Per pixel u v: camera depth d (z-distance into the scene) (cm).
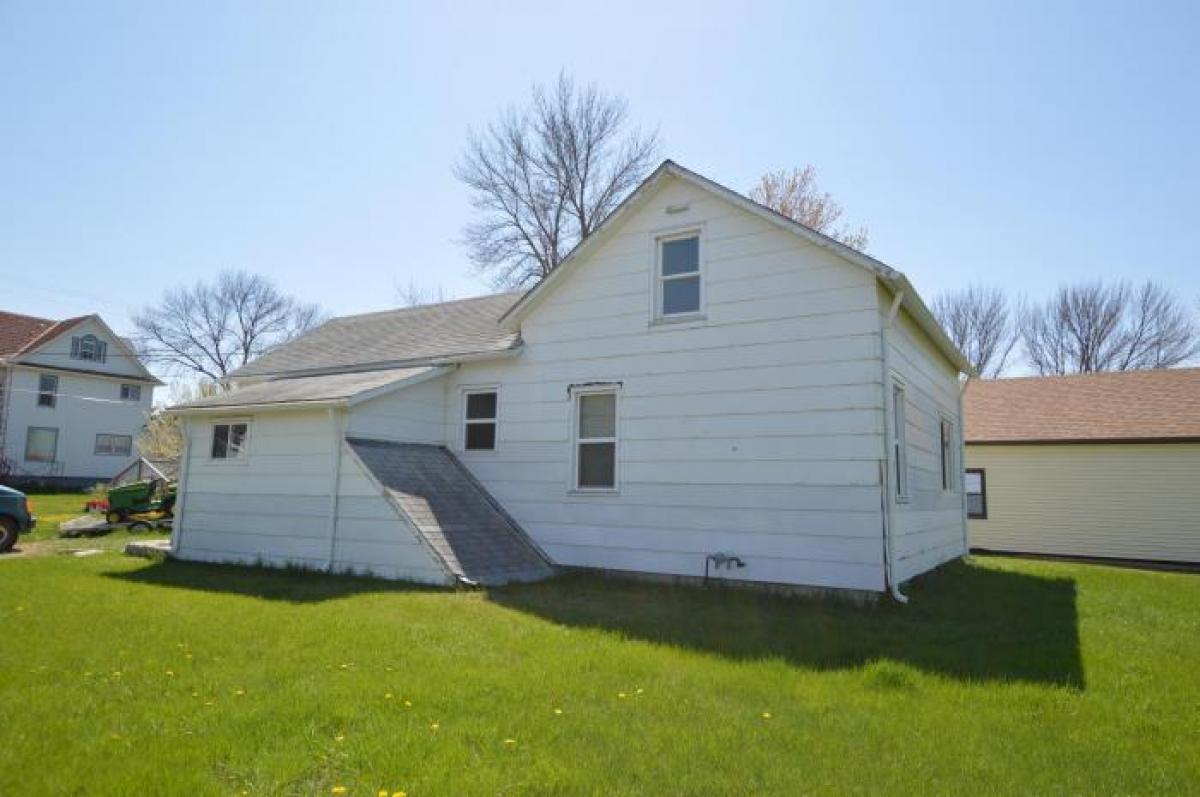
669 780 375
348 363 1509
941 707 508
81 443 3847
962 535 1592
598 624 774
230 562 1262
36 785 352
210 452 1347
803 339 1009
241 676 541
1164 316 4153
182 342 4912
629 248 1181
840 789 371
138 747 403
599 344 1188
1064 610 909
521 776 371
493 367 1305
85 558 1294
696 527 1060
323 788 359
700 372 1086
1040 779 390
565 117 3375
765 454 1018
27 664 565
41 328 4078
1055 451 1939
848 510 950
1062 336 4428
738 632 745
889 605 901
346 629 710
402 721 447
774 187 3117
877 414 945
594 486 1176
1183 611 933
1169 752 434
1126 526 1834
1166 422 1858
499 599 912
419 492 1159
